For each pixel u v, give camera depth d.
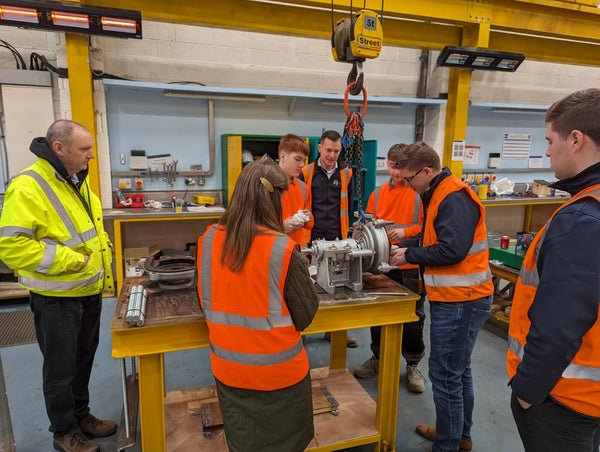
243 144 4.18
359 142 1.69
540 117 5.44
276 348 1.10
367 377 2.37
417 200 2.39
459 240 1.45
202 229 4.25
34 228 1.46
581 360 0.89
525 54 4.30
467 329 1.56
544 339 0.85
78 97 3.18
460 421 1.62
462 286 1.53
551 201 4.98
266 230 1.08
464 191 1.50
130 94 3.77
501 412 2.09
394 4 3.35
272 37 4.14
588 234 0.82
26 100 3.37
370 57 1.57
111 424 1.87
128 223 3.99
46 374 1.62
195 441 1.65
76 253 1.54
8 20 2.59
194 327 1.38
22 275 1.53
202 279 1.14
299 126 4.39
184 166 4.07
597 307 0.82
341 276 1.69
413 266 2.28
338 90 4.49
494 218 5.48
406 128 4.85
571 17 3.94
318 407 1.82
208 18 3.15
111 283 1.87
